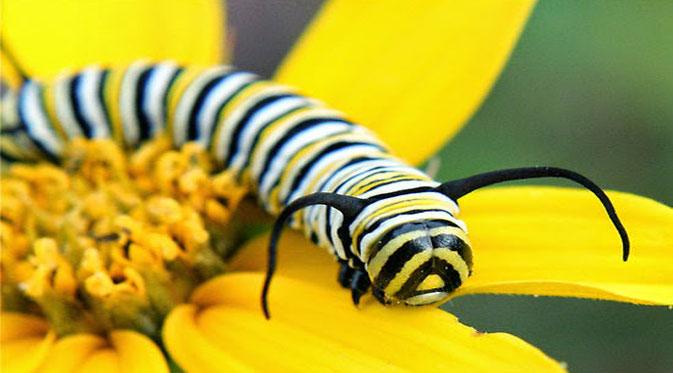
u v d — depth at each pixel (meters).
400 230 0.11
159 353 0.12
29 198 0.13
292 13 0.17
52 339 0.13
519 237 0.12
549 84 0.15
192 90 0.13
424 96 0.13
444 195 0.12
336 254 0.12
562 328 0.16
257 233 0.13
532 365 0.12
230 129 0.13
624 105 0.15
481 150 0.15
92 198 0.13
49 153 0.13
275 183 0.13
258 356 0.12
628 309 0.16
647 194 0.15
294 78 0.13
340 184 0.12
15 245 0.13
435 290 0.12
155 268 0.13
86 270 0.13
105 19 0.14
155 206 0.13
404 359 0.12
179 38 0.14
